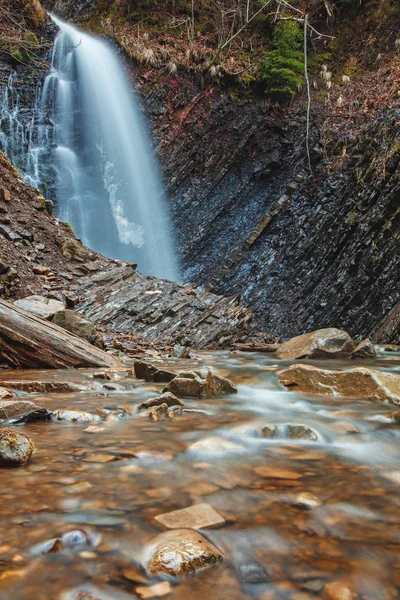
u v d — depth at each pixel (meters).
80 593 1.25
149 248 17.95
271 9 20.47
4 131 17.56
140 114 19.02
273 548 1.50
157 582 1.31
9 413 3.11
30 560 1.39
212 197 18.12
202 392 4.25
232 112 18.62
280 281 15.16
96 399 3.93
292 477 2.15
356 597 1.25
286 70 17.48
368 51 18.80
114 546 1.48
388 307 12.30
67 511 1.72
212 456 2.43
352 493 1.96
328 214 15.20
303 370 4.79
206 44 20.62
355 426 3.17
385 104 16.02
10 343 5.92
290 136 17.84
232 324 10.70
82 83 19.92
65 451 2.46
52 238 11.49
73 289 10.38
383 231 12.98
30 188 12.49
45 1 25.69
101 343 7.79
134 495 1.89
